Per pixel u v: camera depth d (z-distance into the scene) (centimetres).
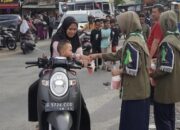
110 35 1739
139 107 602
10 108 1025
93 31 1727
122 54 605
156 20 817
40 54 2414
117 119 905
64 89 554
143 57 598
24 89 1287
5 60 2136
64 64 585
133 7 6431
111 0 4912
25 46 2441
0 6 4541
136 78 597
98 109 999
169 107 669
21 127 855
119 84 612
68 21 670
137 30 603
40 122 574
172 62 641
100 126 852
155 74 652
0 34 2647
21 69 1764
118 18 610
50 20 3800
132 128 604
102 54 650
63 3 4612
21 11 4988
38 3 5772
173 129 684
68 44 616
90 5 4491
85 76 1559
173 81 656
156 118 680
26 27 2470
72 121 564
